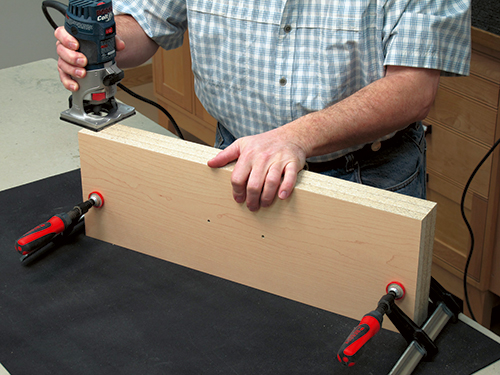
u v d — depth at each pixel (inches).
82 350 30.1
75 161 49.1
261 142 33.4
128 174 36.7
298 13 38.7
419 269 29.5
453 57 37.6
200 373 28.6
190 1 41.9
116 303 33.6
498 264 67.6
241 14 39.9
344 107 35.8
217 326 31.9
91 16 35.9
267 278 34.7
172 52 94.5
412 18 35.9
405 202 29.7
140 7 46.8
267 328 31.8
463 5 36.9
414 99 36.8
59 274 36.1
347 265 31.6
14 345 30.4
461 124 64.8
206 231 35.5
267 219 32.9
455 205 69.8
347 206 30.0
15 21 110.5
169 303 33.7
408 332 29.6
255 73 41.2
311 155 35.2
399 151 42.8
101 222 39.4
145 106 123.8
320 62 39.4
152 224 37.4
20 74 63.9
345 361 26.4
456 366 29.0
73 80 37.8
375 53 38.8
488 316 73.0
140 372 28.7
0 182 45.9
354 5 37.3
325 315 33.0
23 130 53.4
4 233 39.2
